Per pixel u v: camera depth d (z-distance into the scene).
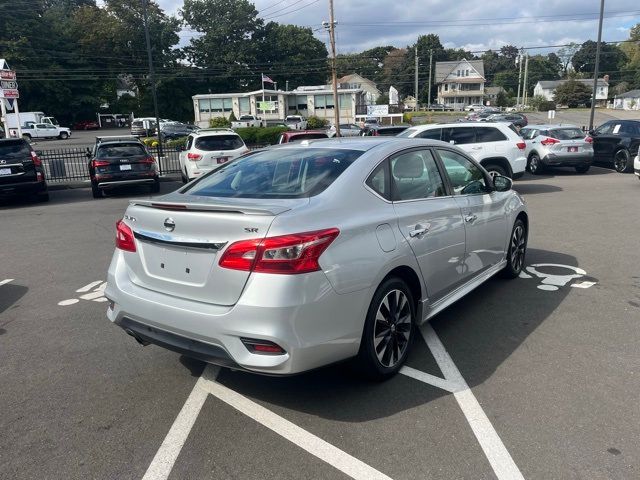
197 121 71.00
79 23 75.12
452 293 4.59
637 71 110.25
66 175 19.66
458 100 104.62
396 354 3.84
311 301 3.06
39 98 68.62
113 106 79.00
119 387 3.86
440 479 2.74
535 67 122.75
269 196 3.61
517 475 2.75
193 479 2.80
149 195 15.66
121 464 2.95
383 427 3.23
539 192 13.61
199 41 86.50
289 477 2.79
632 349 4.22
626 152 17.47
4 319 5.39
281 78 92.06
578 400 3.47
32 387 3.89
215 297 3.20
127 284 3.70
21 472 2.90
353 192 3.60
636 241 7.93
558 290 5.73
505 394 3.58
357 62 121.44
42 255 8.21
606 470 2.77
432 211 4.16
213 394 3.71
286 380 3.89
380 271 3.47
